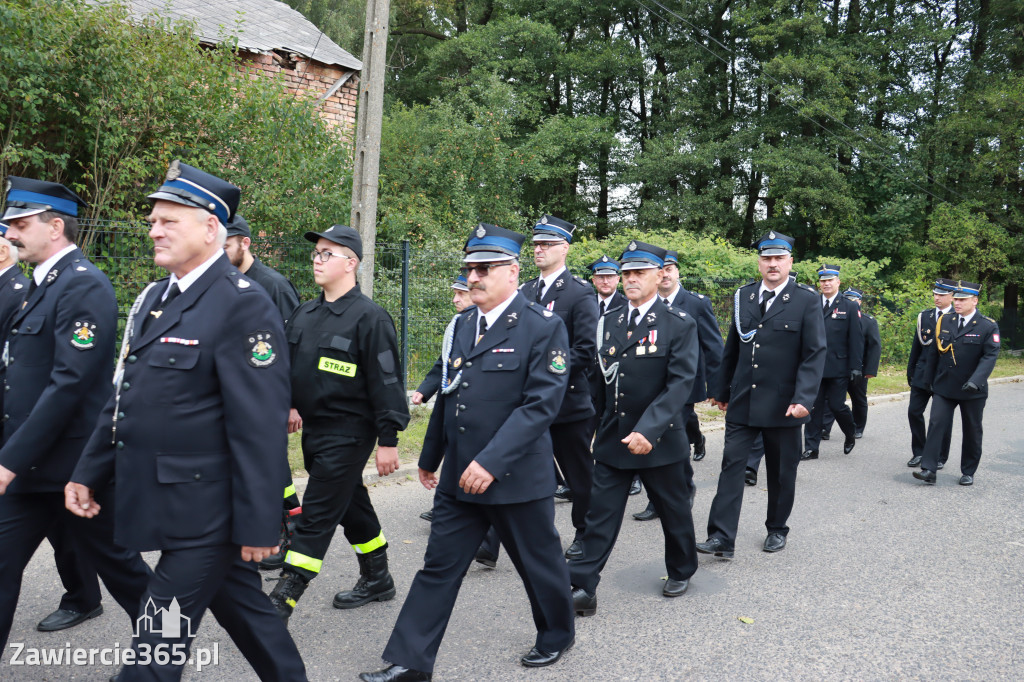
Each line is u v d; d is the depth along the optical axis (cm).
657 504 430
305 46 1316
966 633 397
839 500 664
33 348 321
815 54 2230
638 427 399
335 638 380
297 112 1058
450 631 394
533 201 2614
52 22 847
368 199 805
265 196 967
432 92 2769
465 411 336
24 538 306
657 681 343
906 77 2484
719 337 673
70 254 326
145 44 944
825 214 2355
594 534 417
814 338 503
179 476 245
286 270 871
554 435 511
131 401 248
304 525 379
